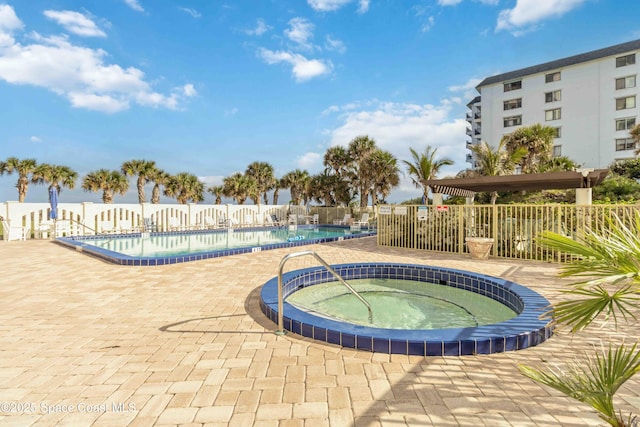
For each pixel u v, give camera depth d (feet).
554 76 109.50
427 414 7.41
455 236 34.32
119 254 28.17
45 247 35.96
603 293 5.92
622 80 98.63
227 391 8.36
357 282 23.88
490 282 19.43
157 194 92.84
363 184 87.66
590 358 10.14
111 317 14.03
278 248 36.68
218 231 58.70
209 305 15.79
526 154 71.77
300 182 102.47
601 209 25.99
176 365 9.75
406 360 10.11
